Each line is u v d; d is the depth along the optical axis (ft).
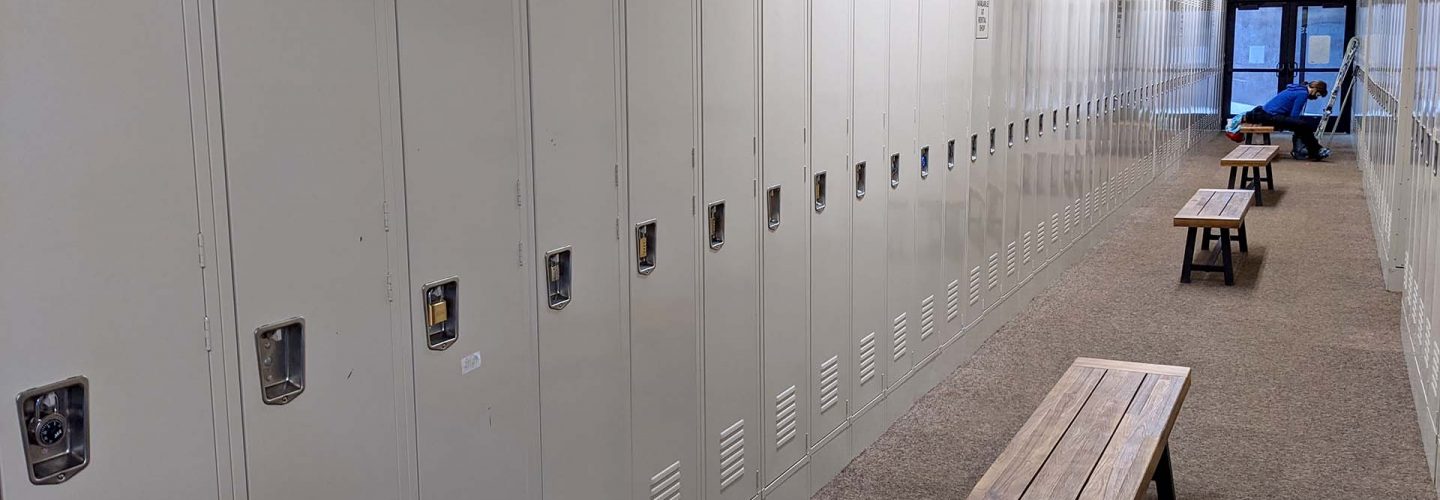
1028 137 21.13
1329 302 22.03
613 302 9.09
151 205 5.45
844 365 13.71
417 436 7.20
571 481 8.82
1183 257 26.50
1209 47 54.29
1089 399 11.57
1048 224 23.29
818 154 12.49
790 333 12.25
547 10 7.98
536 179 8.02
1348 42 57.57
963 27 16.92
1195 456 14.14
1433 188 14.76
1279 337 19.53
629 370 9.42
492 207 7.62
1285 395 16.43
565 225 8.39
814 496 13.08
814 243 12.63
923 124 15.57
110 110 5.24
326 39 6.25
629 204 9.14
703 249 10.35
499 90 7.57
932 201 16.24
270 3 5.92
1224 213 23.82
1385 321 20.47
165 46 5.43
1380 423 15.17
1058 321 20.83
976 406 16.12
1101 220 28.99
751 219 11.18
